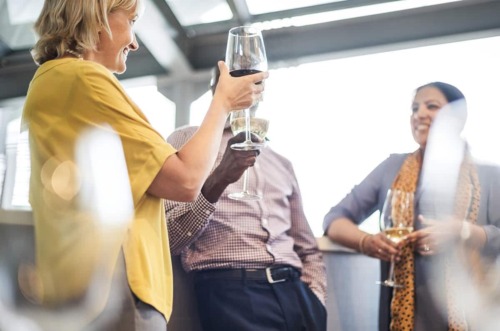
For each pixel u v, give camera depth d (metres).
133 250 1.02
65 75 1.08
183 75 4.38
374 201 2.23
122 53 1.28
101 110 1.07
